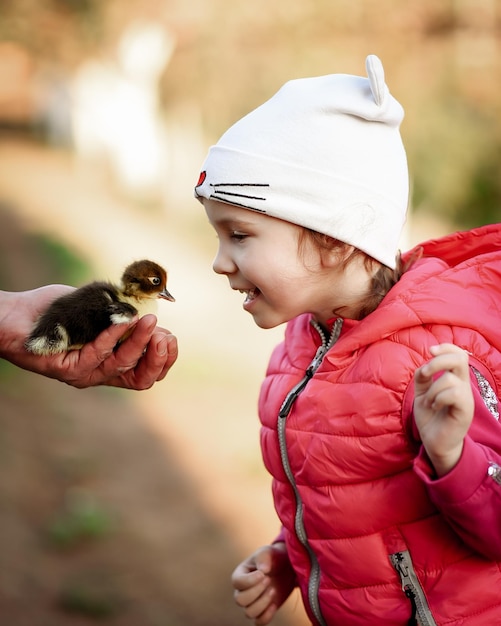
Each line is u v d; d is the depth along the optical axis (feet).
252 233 9.41
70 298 10.87
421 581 8.86
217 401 48.47
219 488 36.40
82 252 82.33
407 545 8.89
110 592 27.07
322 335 10.07
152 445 41.65
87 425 43.88
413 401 8.57
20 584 26.73
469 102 82.89
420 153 81.92
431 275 9.35
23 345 10.87
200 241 91.30
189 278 76.13
